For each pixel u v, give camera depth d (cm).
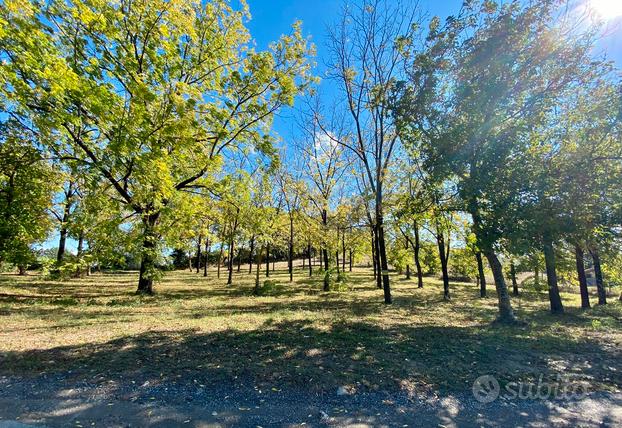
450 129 885
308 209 2462
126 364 509
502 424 361
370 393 427
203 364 516
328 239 2291
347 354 585
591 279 2669
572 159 809
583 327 947
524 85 857
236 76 1353
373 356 579
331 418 360
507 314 989
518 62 855
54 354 548
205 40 1434
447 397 425
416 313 1167
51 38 872
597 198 761
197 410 369
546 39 834
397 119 996
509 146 812
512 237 763
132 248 1337
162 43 1113
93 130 1119
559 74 856
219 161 1298
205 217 2050
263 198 1831
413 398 418
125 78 963
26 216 1212
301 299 1538
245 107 1430
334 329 802
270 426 341
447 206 979
